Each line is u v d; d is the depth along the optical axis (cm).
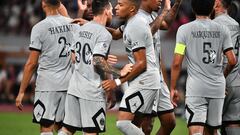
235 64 1881
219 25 1870
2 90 5269
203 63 1850
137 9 1831
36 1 6091
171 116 2061
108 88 1805
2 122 3722
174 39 5575
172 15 2042
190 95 1859
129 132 1825
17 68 5784
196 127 1850
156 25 1894
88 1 2050
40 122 1956
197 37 1850
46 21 1950
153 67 1841
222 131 2100
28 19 6031
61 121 1978
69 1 5175
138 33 1792
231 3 2044
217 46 1859
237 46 2038
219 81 1862
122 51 5494
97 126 1842
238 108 2061
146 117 1980
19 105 1934
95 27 1833
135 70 1791
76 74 1858
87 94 1834
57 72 1953
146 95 1827
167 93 2056
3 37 5978
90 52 1830
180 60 1852
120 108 1838
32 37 1936
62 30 1959
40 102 1956
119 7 1827
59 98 1961
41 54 1953
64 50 1958
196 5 1864
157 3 1948
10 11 6150
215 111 1872
